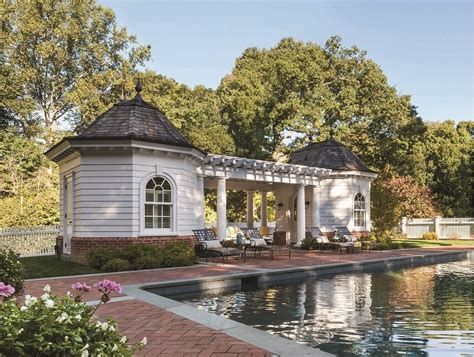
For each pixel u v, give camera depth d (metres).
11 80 28.75
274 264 13.22
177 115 32.78
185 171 14.81
